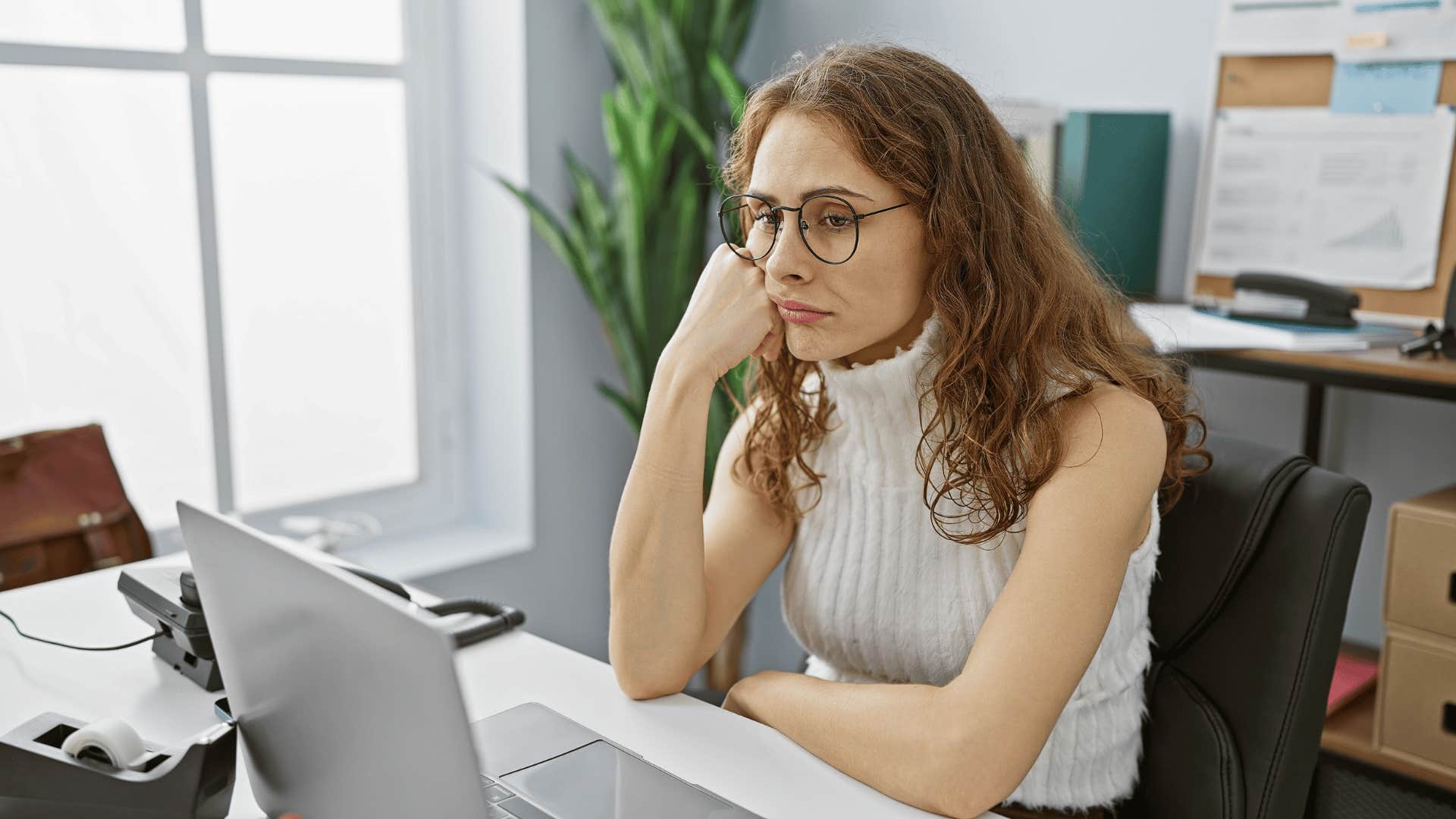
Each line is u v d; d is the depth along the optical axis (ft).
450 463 9.18
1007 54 7.41
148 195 7.47
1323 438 6.25
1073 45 7.09
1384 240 5.96
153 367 7.65
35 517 5.83
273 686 2.63
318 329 8.39
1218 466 3.91
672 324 7.82
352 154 8.34
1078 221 6.18
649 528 3.65
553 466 8.87
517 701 3.56
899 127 3.34
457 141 8.73
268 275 8.11
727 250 3.89
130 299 7.49
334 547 5.51
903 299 3.48
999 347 3.54
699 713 3.51
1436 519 5.00
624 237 7.73
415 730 2.21
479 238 8.75
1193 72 6.61
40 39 6.89
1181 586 3.92
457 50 8.57
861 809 2.99
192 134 7.50
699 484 3.71
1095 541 3.26
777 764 3.21
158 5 7.27
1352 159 6.01
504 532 9.05
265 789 2.86
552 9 8.16
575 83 8.43
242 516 8.11
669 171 7.91
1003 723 3.01
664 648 3.62
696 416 3.70
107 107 7.23
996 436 3.51
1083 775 3.76
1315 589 3.62
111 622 4.33
